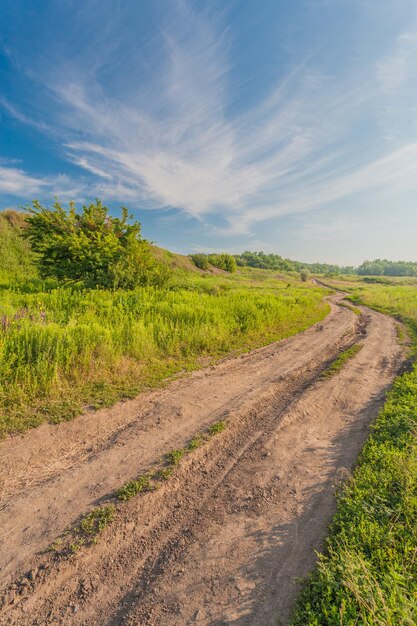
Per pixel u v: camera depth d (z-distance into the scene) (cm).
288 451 443
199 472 393
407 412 509
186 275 3997
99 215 1580
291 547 285
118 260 1485
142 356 736
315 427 518
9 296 1066
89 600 239
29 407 486
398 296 2988
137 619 227
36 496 334
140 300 1152
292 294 2864
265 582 253
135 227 1631
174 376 687
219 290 2198
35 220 1478
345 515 306
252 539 296
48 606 234
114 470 381
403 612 195
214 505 340
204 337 919
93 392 560
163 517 321
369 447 432
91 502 331
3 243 1969
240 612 230
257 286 4159
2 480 351
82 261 1381
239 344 994
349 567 233
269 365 824
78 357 616
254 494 357
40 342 601
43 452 403
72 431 451
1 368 525
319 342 1122
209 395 609
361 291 4788
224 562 272
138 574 261
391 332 1366
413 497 309
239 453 438
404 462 362
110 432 462
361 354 966
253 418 541
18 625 221
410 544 262
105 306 1014
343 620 205
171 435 463
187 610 233
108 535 294
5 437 416
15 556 268
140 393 589
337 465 408
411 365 842
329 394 644
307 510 330
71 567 263
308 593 235
